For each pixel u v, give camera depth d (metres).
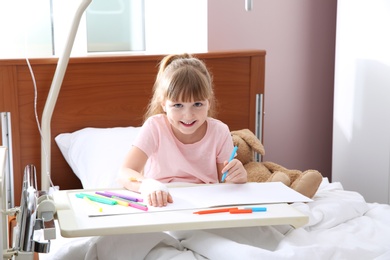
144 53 2.33
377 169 2.33
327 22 2.70
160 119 1.70
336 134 2.54
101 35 2.50
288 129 2.72
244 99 2.29
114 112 2.15
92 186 1.84
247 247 1.20
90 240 1.39
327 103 2.77
